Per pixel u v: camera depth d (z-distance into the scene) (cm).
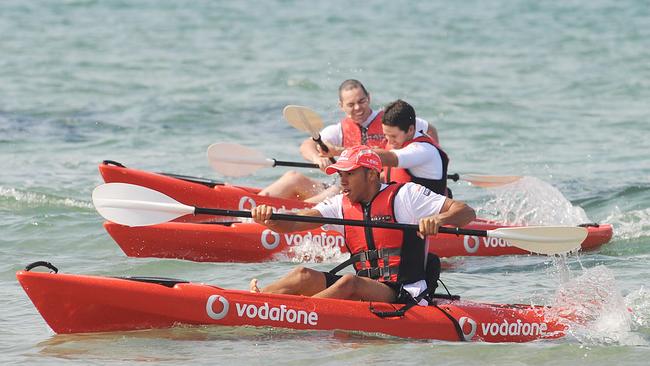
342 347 2186
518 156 5141
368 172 2300
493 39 9469
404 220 2306
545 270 3072
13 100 6519
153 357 2111
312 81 7344
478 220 3475
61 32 9694
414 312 2295
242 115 6212
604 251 3328
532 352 2177
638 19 10494
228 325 2283
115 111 6262
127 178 3603
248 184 4556
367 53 8638
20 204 3816
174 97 6750
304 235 3262
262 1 12119
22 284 2202
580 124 5997
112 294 2247
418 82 7375
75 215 3659
